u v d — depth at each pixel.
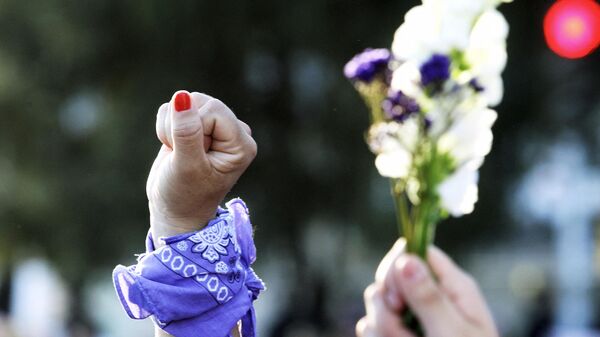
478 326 4.00
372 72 4.14
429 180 4.15
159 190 3.13
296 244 15.73
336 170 15.52
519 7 14.94
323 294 15.98
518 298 21.61
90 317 16.81
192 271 3.13
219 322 3.14
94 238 15.77
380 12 15.34
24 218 15.91
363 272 16.38
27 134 15.86
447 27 4.12
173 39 15.24
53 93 15.74
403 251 4.20
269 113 15.45
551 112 15.22
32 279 17.38
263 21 15.26
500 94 4.16
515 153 15.27
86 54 15.41
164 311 3.11
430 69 4.03
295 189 15.52
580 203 20.08
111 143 15.47
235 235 3.22
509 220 15.47
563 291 21.75
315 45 15.29
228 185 3.11
